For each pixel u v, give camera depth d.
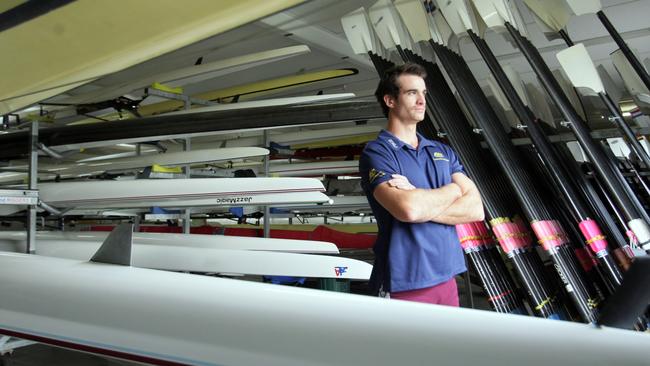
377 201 1.32
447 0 2.43
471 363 0.82
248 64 3.59
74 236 3.02
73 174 4.14
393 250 1.25
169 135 2.69
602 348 0.76
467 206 1.29
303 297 1.08
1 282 1.46
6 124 4.00
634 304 0.71
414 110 1.35
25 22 1.40
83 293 1.31
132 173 4.23
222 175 3.63
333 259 2.38
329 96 2.81
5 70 1.70
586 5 2.35
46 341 1.33
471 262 2.19
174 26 1.43
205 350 1.06
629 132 2.14
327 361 0.93
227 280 1.23
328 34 4.25
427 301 1.24
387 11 2.64
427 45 2.63
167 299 1.19
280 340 0.99
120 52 1.61
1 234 3.09
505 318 0.90
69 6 1.32
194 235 2.94
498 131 2.40
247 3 1.28
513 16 2.39
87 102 3.86
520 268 2.18
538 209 2.24
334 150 5.08
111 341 1.20
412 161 1.33
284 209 4.53
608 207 2.62
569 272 2.15
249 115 2.63
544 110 2.85
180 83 3.99
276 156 5.15
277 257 2.36
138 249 2.34
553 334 0.82
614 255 2.21
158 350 1.13
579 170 2.45
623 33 4.22
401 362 0.87
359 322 0.96
